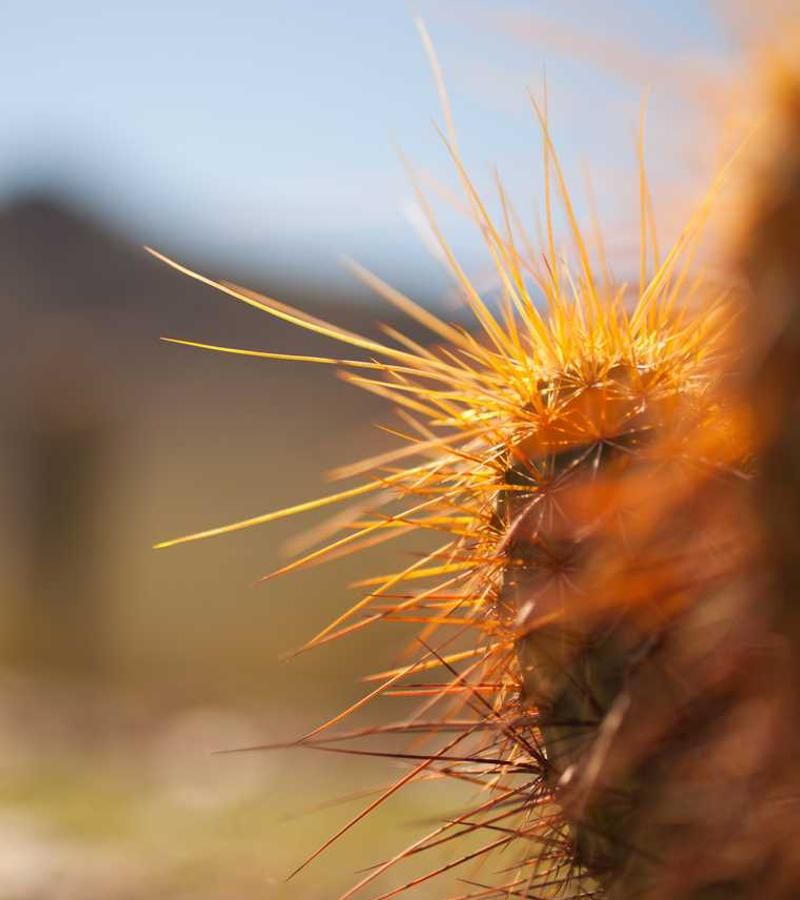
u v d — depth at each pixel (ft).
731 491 1.73
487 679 1.93
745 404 1.65
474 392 1.97
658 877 1.73
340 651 8.54
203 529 10.14
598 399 1.85
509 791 1.89
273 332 11.27
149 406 10.61
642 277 1.92
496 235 1.97
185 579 9.85
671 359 1.88
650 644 1.75
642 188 1.90
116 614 9.83
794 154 1.63
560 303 1.95
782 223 1.62
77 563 10.22
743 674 1.70
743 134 1.72
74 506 10.37
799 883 1.65
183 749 6.00
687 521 1.77
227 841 3.87
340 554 1.98
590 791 1.75
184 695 7.89
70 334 10.78
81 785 4.92
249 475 10.23
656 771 1.74
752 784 1.67
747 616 1.68
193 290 11.94
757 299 1.63
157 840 3.89
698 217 1.82
